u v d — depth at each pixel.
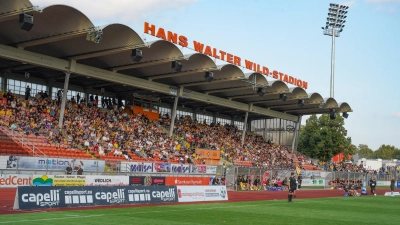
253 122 92.38
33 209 22.59
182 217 21.55
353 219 23.53
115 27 41.00
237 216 23.02
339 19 103.62
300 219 22.64
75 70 48.81
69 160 40.47
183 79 59.62
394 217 25.34
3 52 42.59
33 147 41.72
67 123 51.06
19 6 35.22
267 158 76.88
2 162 36.00
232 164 65.94
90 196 25.62
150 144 58.25
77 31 39.81
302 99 71.56
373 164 131.25
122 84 55.28
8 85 51.94
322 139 99.56
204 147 67.25
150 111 67.38
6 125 44.53
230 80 59.38
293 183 36.56
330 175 67.56
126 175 42.31
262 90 61.94
